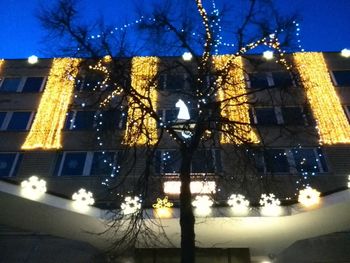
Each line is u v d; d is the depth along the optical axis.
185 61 14.40
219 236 12.24
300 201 11.51
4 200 10.92
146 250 13.42
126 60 10.11
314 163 17.12
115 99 13.59
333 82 20.42
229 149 15.30
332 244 14.11
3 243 13.86
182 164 8.71
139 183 9.55
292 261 14.02
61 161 17.58
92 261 13.46
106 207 11.85
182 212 8.00
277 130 17.64
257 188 14.51
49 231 12.20
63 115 19.06
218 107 9.81
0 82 21.22
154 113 9.50
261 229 11.88
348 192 11.04
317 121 18.27
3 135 18.53
